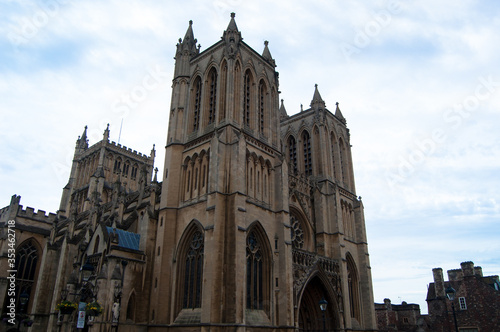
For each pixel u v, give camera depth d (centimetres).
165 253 5791
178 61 7400
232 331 4744
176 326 5266
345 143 9194
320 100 8725
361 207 8500
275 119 7088
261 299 5619
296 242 6988
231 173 5681
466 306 7469
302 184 7606
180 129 6756
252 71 6944
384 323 9575
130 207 7700
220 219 5331
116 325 4700
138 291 5631
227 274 5094
